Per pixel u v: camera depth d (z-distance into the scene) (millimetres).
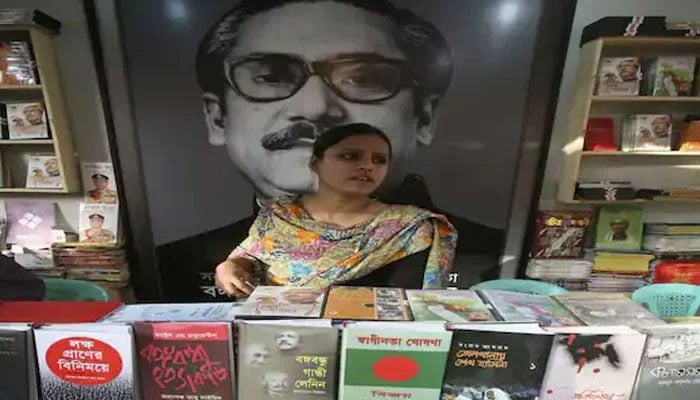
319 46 2416
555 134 2566
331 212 2082
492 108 2459
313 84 2441
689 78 2375
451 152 2502
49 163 2506
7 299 1117
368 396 816
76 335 807
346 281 1619
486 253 2582
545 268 2545
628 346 815
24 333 810
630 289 2559
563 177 2559
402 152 2492
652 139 2443
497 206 2547
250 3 2383
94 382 824
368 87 2445
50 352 816
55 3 2422
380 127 2471
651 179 2650
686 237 2543
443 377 814
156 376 827
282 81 2441
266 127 2477
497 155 2502
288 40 2412
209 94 2445
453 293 1007
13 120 2402
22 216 2607
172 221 2562
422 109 2469
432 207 2535
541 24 2359
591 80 2324
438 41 2410
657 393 844
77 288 1959
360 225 1769
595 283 2566
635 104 2529
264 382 814
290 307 887
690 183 2650
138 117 2453
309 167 2479
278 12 2393
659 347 826
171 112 2459
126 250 2576
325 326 799
